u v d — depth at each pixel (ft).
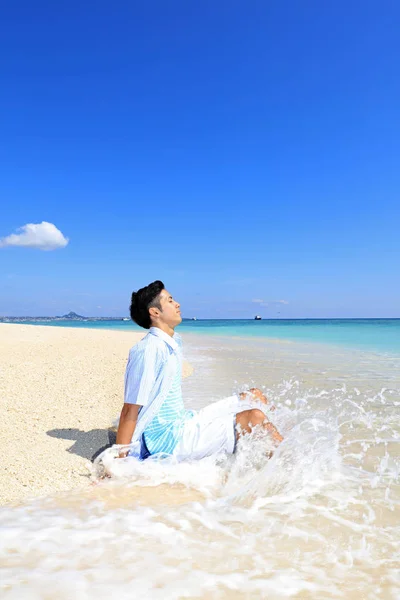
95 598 5.34
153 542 6.82
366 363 32.14
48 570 5.92
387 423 14.48
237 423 10.64
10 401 16.35
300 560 6.47
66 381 21.24
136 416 10.64
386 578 6.06
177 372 11.27
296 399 18.48
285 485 9.32
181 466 10.37
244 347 49.14
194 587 5.68
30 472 9.83
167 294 11.50
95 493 8.92
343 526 7.58
